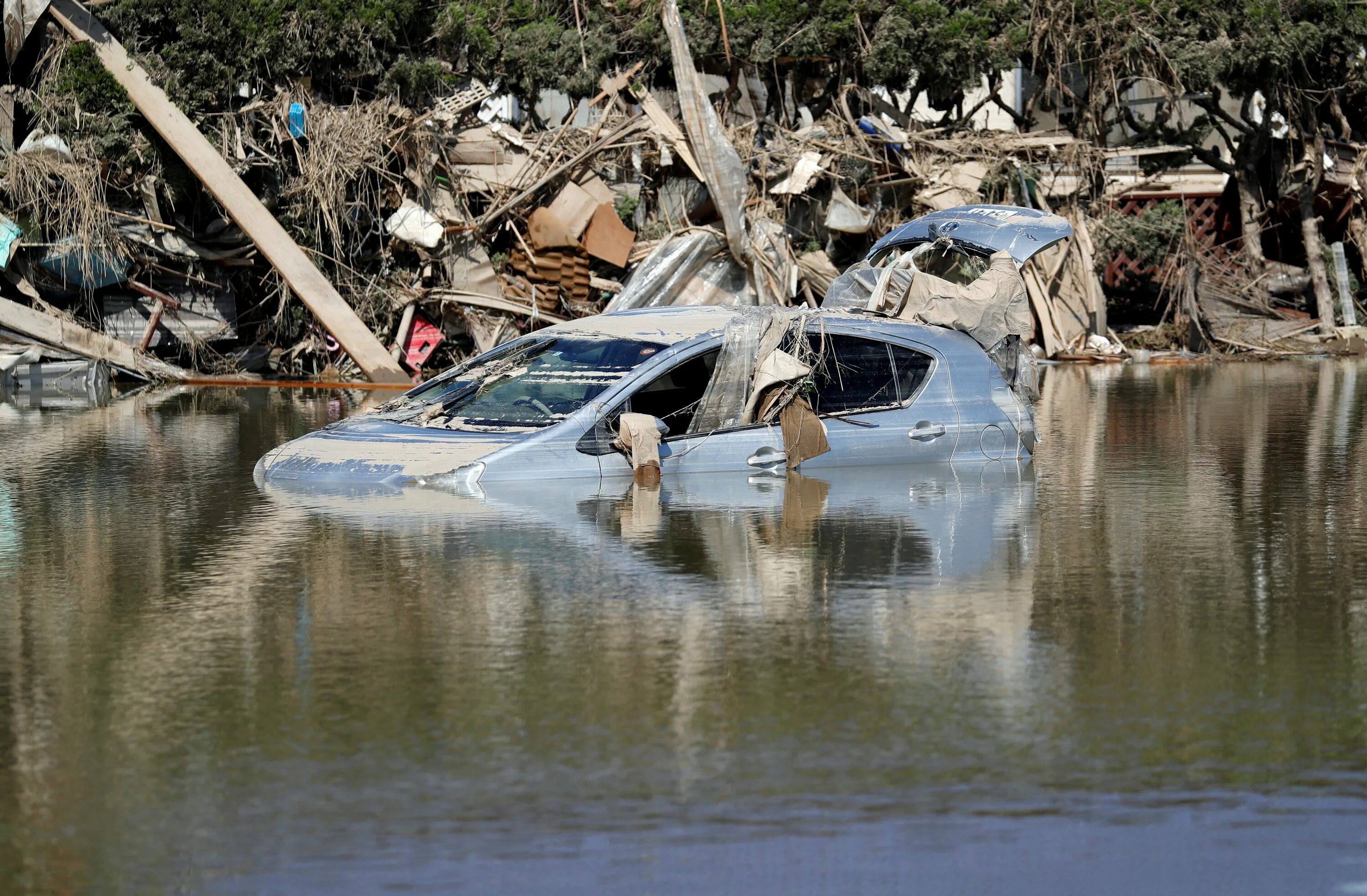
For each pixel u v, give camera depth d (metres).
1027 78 77.69
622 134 64.44
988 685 15.23
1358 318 82.38
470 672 15.70
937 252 36.03
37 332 57.06
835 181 66.88
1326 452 34.97
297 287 58.72
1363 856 11.20
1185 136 76.31
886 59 68.25
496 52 65.75
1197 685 15.23
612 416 29.27
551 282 63.34
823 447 30.41
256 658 16.31
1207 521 25.14
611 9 67.75
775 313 31.11
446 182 63.66
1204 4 72.44
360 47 61.19
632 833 11.58
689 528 24.03
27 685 15.38
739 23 66.94
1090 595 19.33
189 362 63.25
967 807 12.07
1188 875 10.91
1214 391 53.03
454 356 65.06
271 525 24.56
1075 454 34.56
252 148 61.28
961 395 32.34
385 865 11.03
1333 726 13.97
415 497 27.20
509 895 10.56
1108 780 12.64
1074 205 71.81
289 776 12.73
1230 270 82.19
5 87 59.31
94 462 33.38
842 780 12.62
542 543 22.81
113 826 11.75
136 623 17.95
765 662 16.05
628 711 14.41
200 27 58.81
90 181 57.41
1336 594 19.44
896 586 19.83
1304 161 80.12
